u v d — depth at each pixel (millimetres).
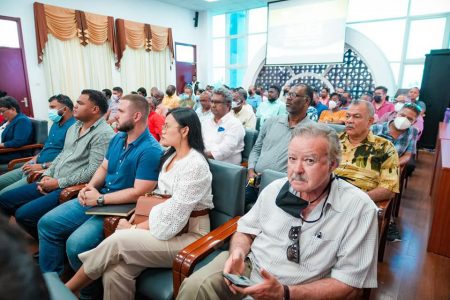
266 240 1074
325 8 6199
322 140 923
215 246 1186
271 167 2062
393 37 5828
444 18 5285
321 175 925
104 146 1955
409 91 4789
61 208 1638
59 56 5539
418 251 2051
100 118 2014
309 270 957
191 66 8312
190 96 6020
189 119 1400
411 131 2404
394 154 1622
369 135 1683
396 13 5691
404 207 2805
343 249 923
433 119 5109
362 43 6102
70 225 1588
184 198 1249
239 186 1394
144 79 7090
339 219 936
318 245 944
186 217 1258
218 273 1042
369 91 6215
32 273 268
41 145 2938
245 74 7984
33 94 5328
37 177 2109
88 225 1499
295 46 6734
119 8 6367
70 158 1988
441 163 2014
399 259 1951
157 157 1569
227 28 8203
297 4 6535
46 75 5438
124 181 1650
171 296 1127
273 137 2146
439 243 1990
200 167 1306
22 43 5098
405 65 5809
